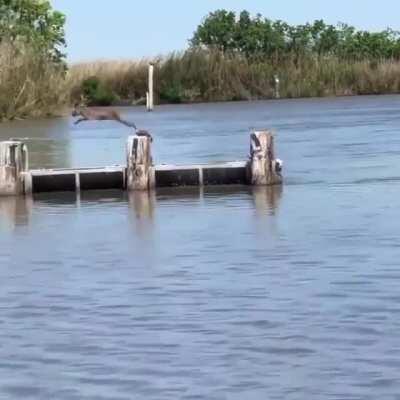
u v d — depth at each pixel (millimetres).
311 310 21531
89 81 144500
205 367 18047
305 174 47688
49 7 143000
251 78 154000
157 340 19766
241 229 32406
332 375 17391
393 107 114688
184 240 30672
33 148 66062
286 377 17391
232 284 24281
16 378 17812
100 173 44219
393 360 18016
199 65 152250
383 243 28859
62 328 20859
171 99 149500
